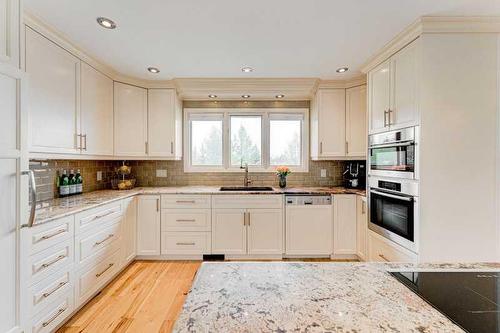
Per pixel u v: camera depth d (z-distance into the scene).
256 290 0.78
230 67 2.90
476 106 1.95
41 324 1.66
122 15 1.87
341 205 3.22
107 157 2.95
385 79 2.44
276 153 3.90
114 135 3.07
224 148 3.87
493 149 1.95
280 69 2.96
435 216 1.96
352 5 1.76
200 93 3.54
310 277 0.87
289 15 1.88
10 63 1.29
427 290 0.79
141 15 1.87
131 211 3.01
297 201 3.22
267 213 3.21
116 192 3.05
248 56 2.60
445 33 1.94
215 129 3.91
